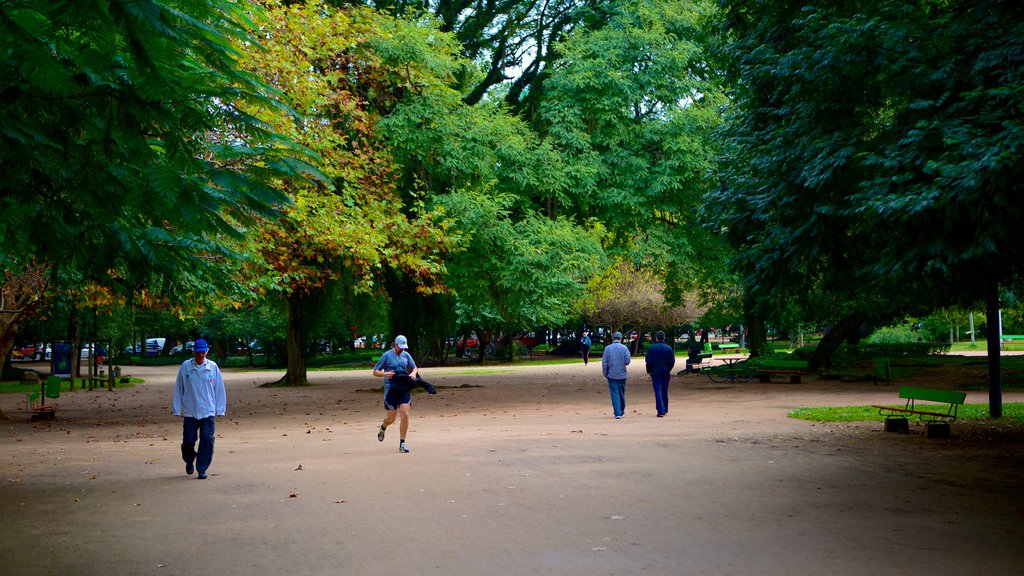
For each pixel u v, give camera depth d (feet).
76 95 16.43
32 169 18.13
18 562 21.74
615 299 195.62
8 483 34.99
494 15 107.96
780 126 54.65
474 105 107.04
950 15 42.32
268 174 17.99
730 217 68.23
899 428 48.24
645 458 38.93
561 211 105.50
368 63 87.25
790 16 59.16
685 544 22.76
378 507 28.35
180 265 21.63
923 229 36.50
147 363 228.84
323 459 40.37
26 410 81.51
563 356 218.79
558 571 20.18
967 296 39.11
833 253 49.44
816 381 96.32
